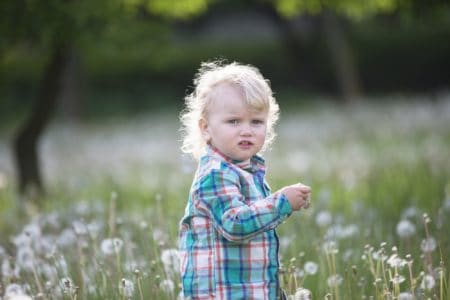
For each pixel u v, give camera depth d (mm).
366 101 33969
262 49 47469
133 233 8031
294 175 14742
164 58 15750
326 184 13211
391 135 20688
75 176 16609
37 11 11750
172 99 44500
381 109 28406
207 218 4406
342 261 6465
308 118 28984
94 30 12219
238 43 50156
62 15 11773
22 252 6367
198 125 4648
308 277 6176
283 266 5766
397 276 5176
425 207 8836
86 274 6148
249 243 4367
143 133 27828
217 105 4480
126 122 34125
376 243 6871
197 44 50125
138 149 22062
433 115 24203
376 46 44938
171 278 5809
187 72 45500
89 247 6801
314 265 5777
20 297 5113
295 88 45156
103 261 6246
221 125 4457
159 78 45406
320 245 6723
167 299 5547
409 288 5477
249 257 4355
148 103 43688
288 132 23953
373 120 24781
